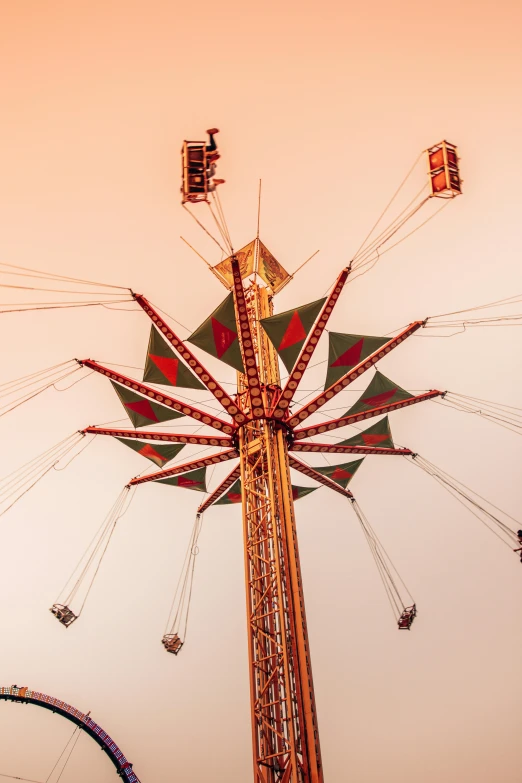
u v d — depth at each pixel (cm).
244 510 1091
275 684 912
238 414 1147
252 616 978
